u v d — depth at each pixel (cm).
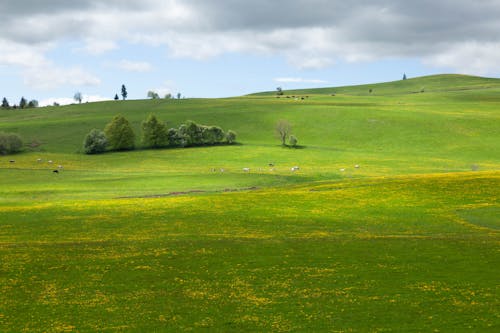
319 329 2934
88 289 3584
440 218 5991
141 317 3128
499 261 4053
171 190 9256
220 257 4281
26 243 4788
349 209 6556
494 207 6444
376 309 3189
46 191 9094
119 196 8544
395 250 4438
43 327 2984
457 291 3434
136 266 4059
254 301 3356
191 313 3183
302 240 4841
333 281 3691
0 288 3584
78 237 5078
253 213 6319
